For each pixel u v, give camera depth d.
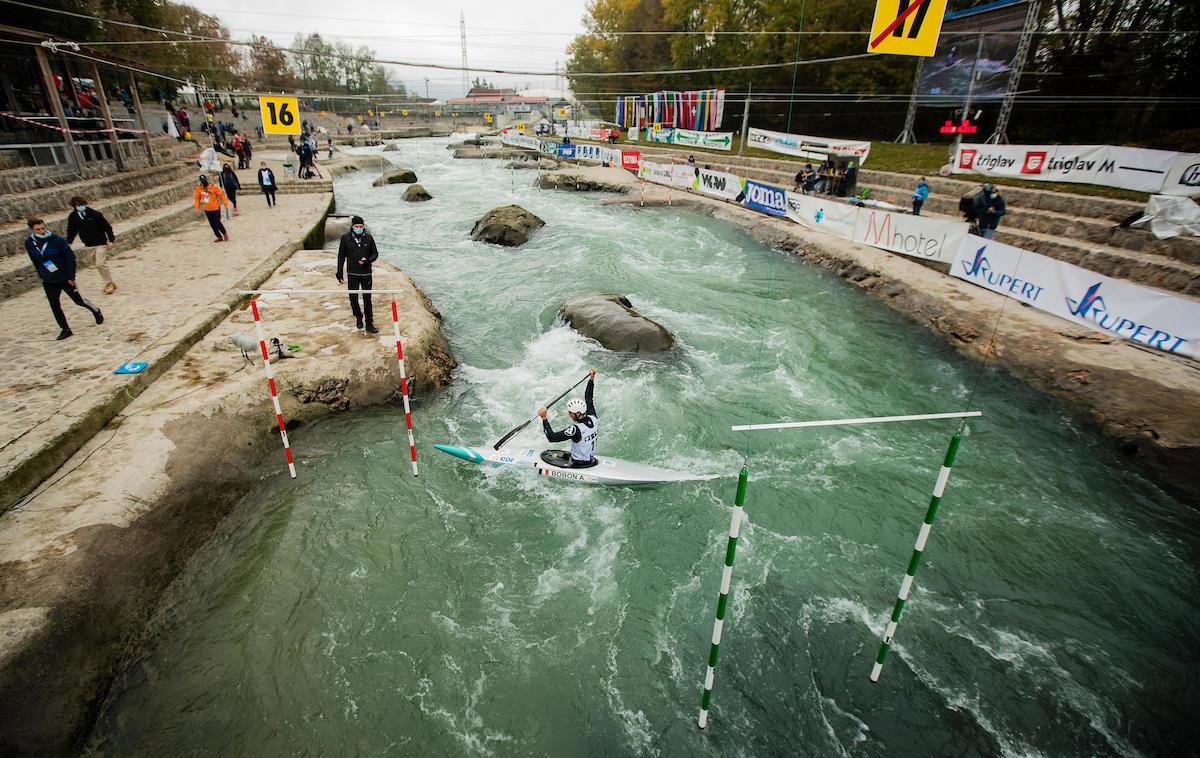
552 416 9.14
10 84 15.77
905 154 24.19
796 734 4.95
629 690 5.26
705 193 23.61
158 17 33.28
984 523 7.27
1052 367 9.88
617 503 7.50
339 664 5.31
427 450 8.20
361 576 6.21
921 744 4.90
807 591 6.30
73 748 4.40
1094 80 20.67
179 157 24.67
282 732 4.75
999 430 9.09
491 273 15.64
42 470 5.98
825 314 13.43
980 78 19.00
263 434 7.82
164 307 10.00
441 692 5.15
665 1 42.97
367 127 62.59
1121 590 6.39
